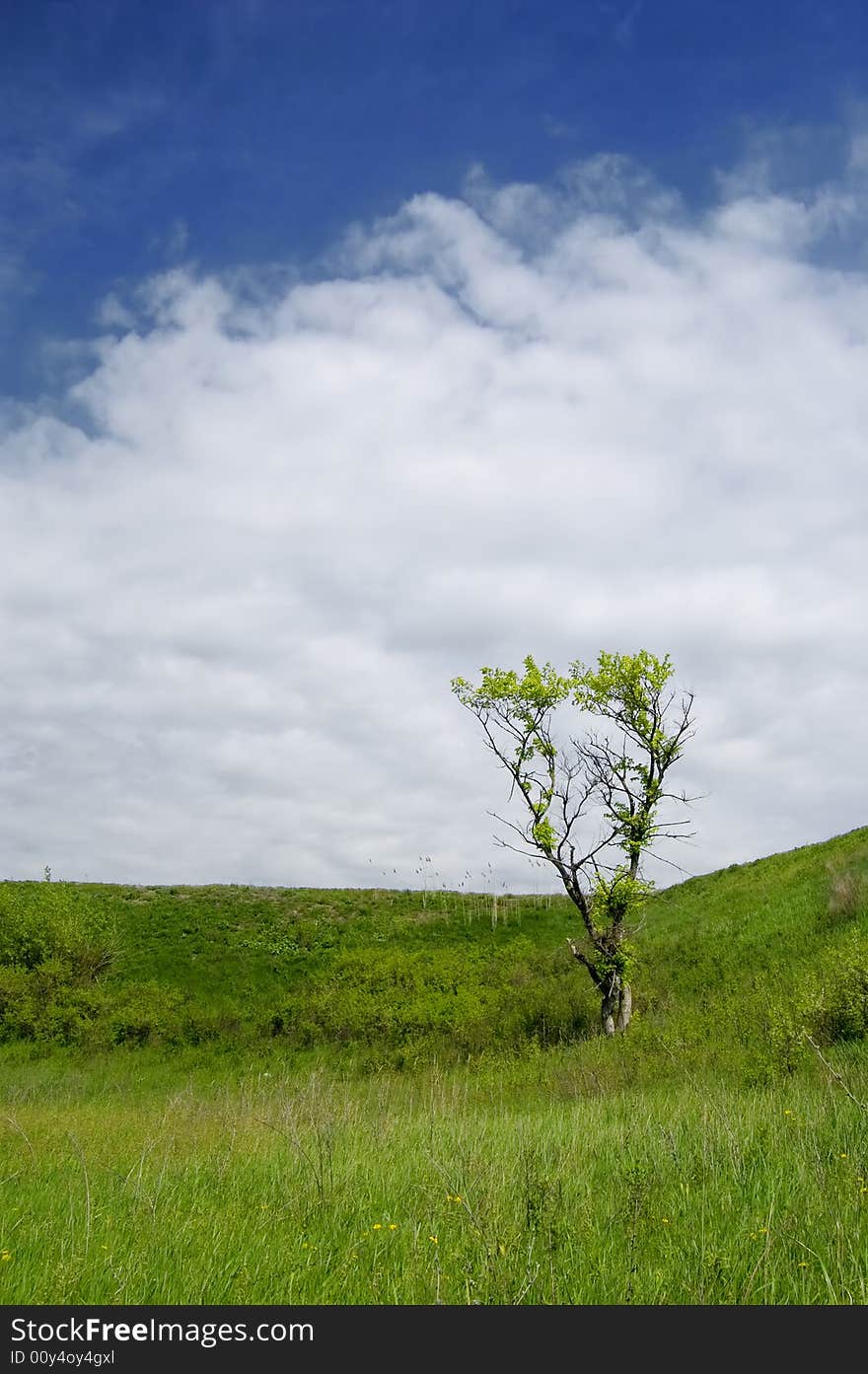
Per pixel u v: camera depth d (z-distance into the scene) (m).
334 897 55.94
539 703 24.38
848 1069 12.27
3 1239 5.78
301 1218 6.38
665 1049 16.70
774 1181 6.59
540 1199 5.99
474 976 33.50
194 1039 28.22
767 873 36.62
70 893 45.53
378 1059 24.31
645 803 24.17
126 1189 7.54
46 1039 27.84
